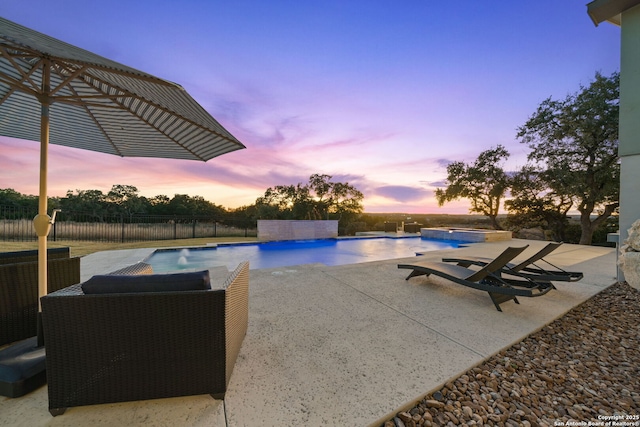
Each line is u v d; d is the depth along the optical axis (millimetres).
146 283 1598
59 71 2156
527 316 3074
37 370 1729
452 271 3879
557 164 13797
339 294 3812
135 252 8461
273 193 19562
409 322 2883
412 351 2289
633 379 2031
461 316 3061
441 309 3270
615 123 11703
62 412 1509
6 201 12555
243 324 2342
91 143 3354
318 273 5066
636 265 4055
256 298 3619
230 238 14469
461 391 1847
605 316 3182
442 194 19625
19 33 1370
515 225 17219
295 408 1605
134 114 2713
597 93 12070
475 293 3900
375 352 2262
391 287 4172
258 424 1480
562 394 1862
